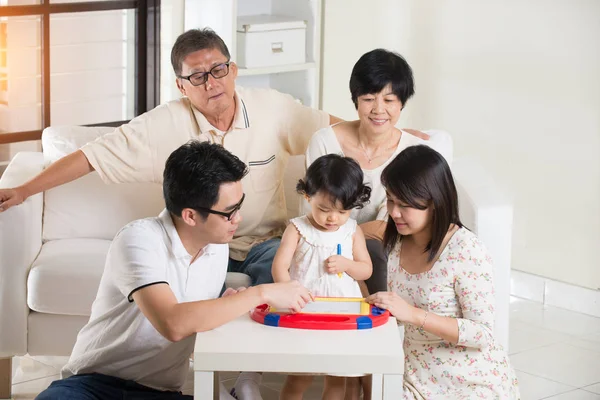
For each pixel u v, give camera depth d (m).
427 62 5.02
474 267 2.66
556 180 4.68
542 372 4.00
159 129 3.68
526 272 4.86
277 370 2.35
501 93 4.79
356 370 2.35
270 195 3.77
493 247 3.56
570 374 3.98
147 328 2.61
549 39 4.59
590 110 4.51
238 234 3.75
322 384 3.79
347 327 2.50
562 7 4.52
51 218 3.86
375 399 2.38
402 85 3.37
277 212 3.81
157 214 3.94
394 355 2.34
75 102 4.75
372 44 5.17
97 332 2.68
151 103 4.97
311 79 5.12
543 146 4.70
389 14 5.09
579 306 4.68
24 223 3.48
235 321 2.55
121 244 2.58
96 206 3.90
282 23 4.93
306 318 2.53
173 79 4.89
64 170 3.59
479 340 2.61
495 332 3.63
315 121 3.83
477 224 3.53
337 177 3.03
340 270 3.12
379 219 3.42
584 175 4.58
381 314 2.57
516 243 4.88
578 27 4.48
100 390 2.60
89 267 3.51
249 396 2.95
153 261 2.56
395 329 2.51
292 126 3.80
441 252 2.69
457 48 4.91
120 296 2.65
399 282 2.78
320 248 3.14
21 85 4.55
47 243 3.79
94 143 3.66
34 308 3.48
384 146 3.50
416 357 2.73
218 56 3.55
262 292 2.53
